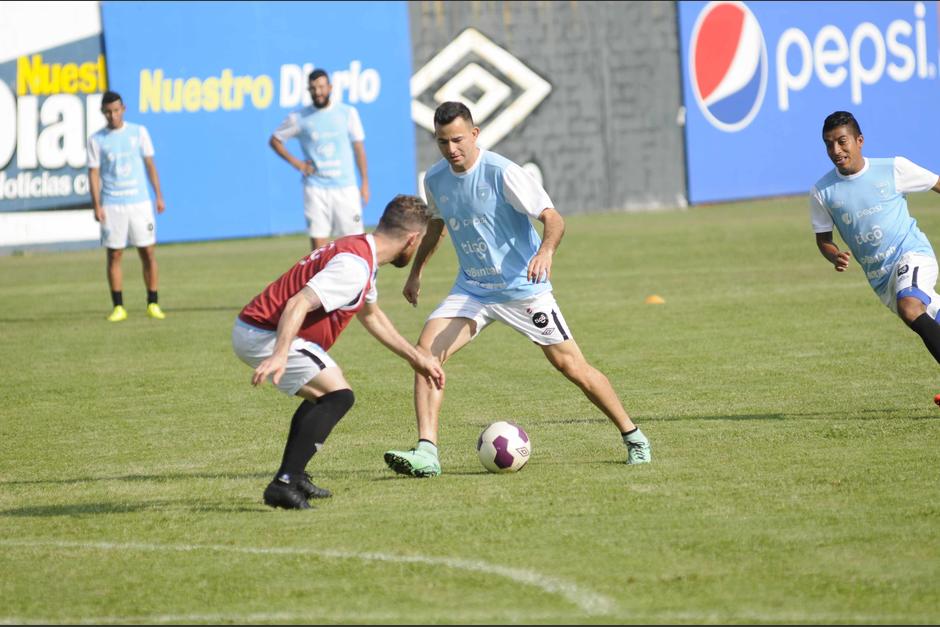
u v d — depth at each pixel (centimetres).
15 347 4366
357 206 5309
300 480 2158
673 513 2058
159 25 7569
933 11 9419
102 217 4947
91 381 3681
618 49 8662
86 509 2239
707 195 8962
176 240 7700
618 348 3950
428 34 8194
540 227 8150
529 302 2441
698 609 1603
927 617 1559
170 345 4322
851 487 2192
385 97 8100
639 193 8831
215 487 2391
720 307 4778
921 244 2892
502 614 1606
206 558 1900
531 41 8444
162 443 2839
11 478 2525
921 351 3706
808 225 7712
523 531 1980
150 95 7569
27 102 7381
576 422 2927
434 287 5825
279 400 3341
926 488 2175
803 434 2667
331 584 1753
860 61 9225
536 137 8512
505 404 3180
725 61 8912
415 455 2383
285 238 8381
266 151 7881
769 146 9106
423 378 2441
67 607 1698
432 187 2462
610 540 1916
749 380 3359
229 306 5319
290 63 7888
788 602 1620
